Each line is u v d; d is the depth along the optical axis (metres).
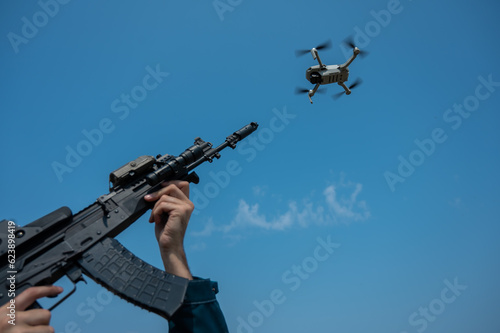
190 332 4.45
